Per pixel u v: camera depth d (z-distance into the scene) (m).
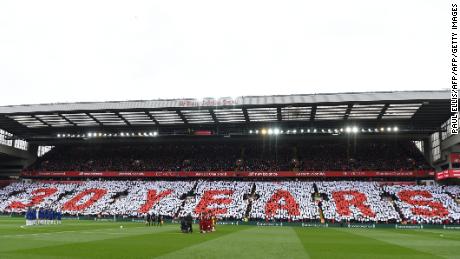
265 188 71.94
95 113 68.56
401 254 21.75
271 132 75.25
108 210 70.50
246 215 64.56
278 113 66.62
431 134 75.56
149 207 70.00
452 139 63.22
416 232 45.81
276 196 68.75
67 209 72.38
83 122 74.75
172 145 91.12
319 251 22.61
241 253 20.62
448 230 51.78
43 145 91.94
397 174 72.62
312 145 85.88
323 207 64.19
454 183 71.19
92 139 85.81
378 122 70.31
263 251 21.78
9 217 68.50
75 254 19.23
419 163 75.56
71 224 49.31
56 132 82.44
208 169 79.50
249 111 65.69
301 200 66.94
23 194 78.75
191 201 70.50
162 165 83.06
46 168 86.06
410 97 57.38
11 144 84.19
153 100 64.50
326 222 60.16
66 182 82.81
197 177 80.56
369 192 68.06
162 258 18.28
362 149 82.62
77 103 66.94
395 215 60.66
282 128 75.25
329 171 75.06
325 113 66.06
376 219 60.09
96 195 76.06
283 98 60.97
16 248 21.27
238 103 61.91
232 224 61.56
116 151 91.19
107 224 51.75
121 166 83.94
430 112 63.22
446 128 66.88
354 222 60.03
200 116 69.44
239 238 31.16
